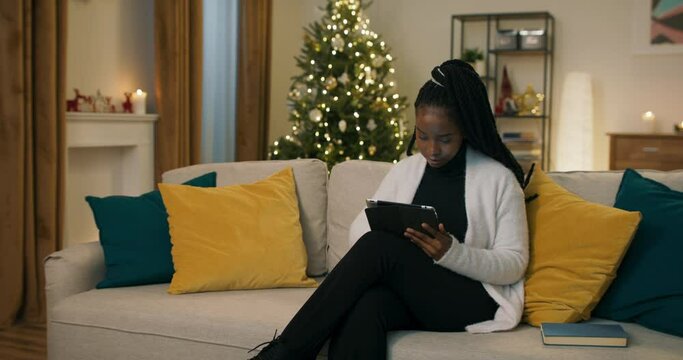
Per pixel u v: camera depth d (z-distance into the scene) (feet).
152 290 7.43
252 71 18.30
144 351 6.75
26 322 11.47
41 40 11.48
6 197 11.03
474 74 6.58
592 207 6.40
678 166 17.57
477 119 6.50
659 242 6.07
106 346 6.89
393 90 20.65
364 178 8.09
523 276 6.42
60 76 11.87
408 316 6.20
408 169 7.04
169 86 14.75
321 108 16.48
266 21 18.84
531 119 20.12
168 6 14.61
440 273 6.09
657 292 5.92
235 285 7.41
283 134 21.58
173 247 7.56
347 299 5.88
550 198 6.77
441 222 6.61
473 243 6.40
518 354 5.45
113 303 6.98
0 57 10.89
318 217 8.32
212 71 17.57
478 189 6.52
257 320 6.42
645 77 19.06
